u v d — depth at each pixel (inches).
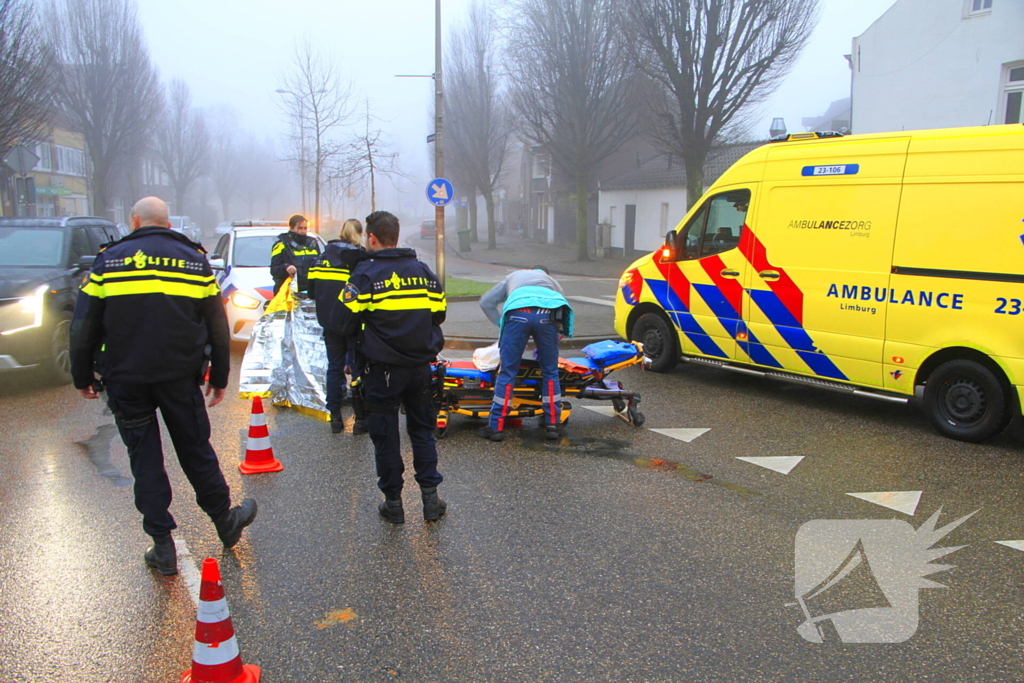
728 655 127.0
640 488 204.2
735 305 312.2
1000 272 232.4
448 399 251.0
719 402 302.0
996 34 631.8
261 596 145.6
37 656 125.6
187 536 172.1
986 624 137.2
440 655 126.6
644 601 144.6
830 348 279.6
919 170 251.8
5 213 1044.5
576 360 267.3
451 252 1539.1
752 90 783.1
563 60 1031.6
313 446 238.8
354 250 221.5
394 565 158.4
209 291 151.6
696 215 328.8
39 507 187.8
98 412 278.5
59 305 315.6
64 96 1368.1
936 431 258.7
